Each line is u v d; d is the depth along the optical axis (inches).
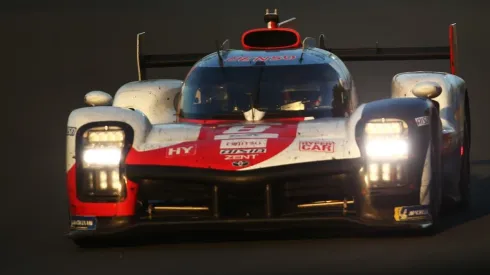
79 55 2957.7
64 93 2342.5
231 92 1159.6
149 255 957.2
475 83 2322.8
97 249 1003.9
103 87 2428.6
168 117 1277.1
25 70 2709.2
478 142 1699.1
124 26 3604.8
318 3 4165.8
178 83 1321.4
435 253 906.1
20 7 4242.1
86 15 3944.4
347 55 1368.1
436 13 3747.5
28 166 1573.6
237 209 987.9
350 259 893.8
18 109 2140.7
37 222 1156.5
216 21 3666.3
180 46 3061.0
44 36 3376.0
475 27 3329.2
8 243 1043.3
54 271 901.2
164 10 4087.1
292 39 1288.1
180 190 994.7
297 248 953.5
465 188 1180.5
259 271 863.7
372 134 981.8
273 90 1156.5
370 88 2337.6
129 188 995.3
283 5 4126.5
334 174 973.8
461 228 1037.2
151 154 1002.7
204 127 1066.1
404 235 999.0
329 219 968.9
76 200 1007.6
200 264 903.1
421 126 987.3
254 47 1279.5
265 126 1057.5
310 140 1002.7
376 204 972.6
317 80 1165.7
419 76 1229.1
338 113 1144.8
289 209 986.1
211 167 981.2
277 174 970.1
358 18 3646.7
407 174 973.2
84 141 1012.5
